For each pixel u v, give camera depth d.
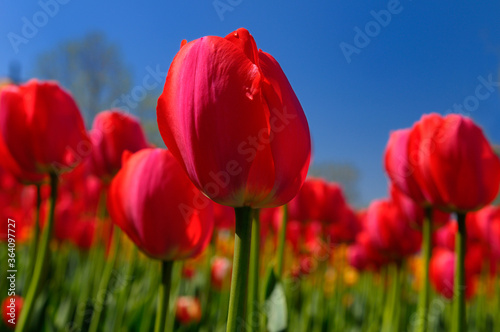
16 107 0.35
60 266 0.72
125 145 0.49
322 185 0.73
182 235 0.29
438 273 0.66
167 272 0.29
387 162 0.41
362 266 0.95
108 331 0.51
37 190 0.40
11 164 0.37
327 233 0.73
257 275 0.31
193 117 0.21
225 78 0.21
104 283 0.48
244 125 0.21
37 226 0.41
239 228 0.22
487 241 0.62
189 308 0.58
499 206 0.63
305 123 0.23
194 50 0.21
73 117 0.36
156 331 0.29
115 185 0.29
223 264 0.75
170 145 0.23
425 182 0.36
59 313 0.53
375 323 0.69
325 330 0.73
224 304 0.63
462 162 0.34
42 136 0.35
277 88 0.22
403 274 0.62
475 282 0.80
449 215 0.47
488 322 0.82
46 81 0.36
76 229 0.74
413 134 0.38
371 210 0.63
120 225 0.30
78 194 0.87
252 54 0.22
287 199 0.22
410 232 0.59
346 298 0.97
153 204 0.28
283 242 0.37
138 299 0.60
